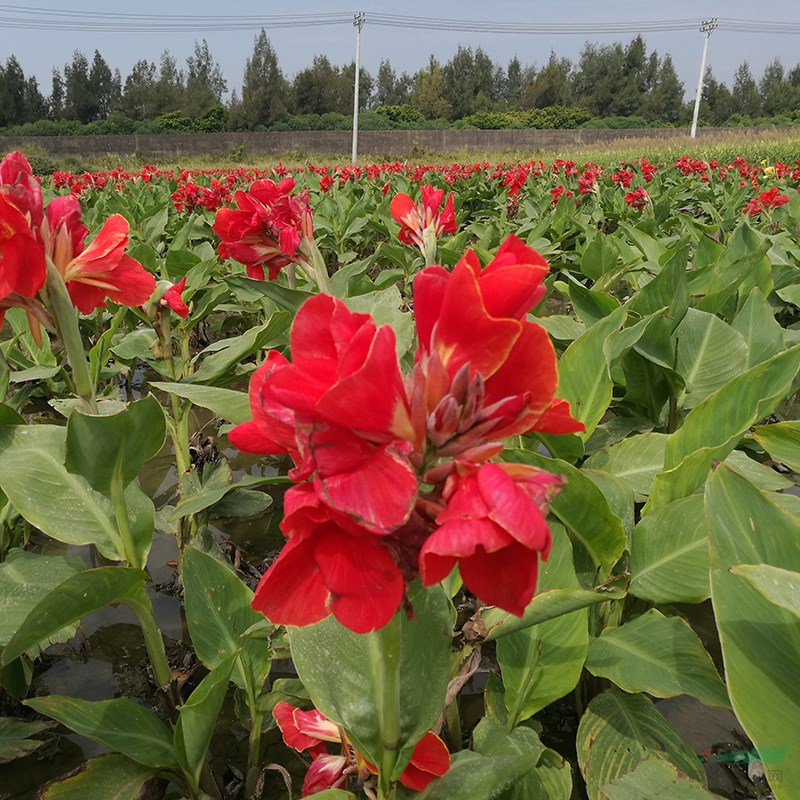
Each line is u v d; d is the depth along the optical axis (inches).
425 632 55.3
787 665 48.4
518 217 402.3
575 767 77.8
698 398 121.0
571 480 72.2
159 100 2972.4
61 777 62.3
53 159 1438.2
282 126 2573.8
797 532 52.8
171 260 212.1
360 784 63.0
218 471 113.0
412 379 35.1
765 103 3368.6
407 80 3779.5
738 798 72.7
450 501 32.8
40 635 57.6
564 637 69.7
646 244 214.7
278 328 118.8
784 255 198.8
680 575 74.0
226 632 72.5
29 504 70.2
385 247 238.8
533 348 35.0
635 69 3299.7
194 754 63.2
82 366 68.6
